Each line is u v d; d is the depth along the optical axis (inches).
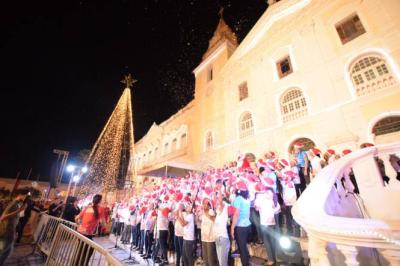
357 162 171.6
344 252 75.9
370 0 430.9
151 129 1198.9
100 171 917.2
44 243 285.4
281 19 600.1
